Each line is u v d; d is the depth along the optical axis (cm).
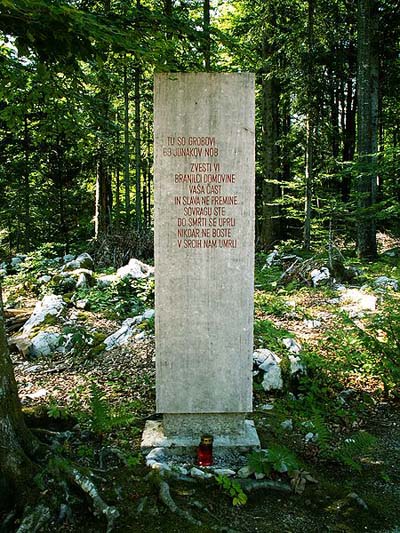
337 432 540
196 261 469
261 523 387
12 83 550
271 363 629
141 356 733
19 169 1867
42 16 371
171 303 474
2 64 520
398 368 607
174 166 457
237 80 450
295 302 1037
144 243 1548
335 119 2230
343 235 1755
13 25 400
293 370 630
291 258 1459
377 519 401
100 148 1498
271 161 1919
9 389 405
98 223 1911
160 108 451
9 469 379
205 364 481
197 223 464
